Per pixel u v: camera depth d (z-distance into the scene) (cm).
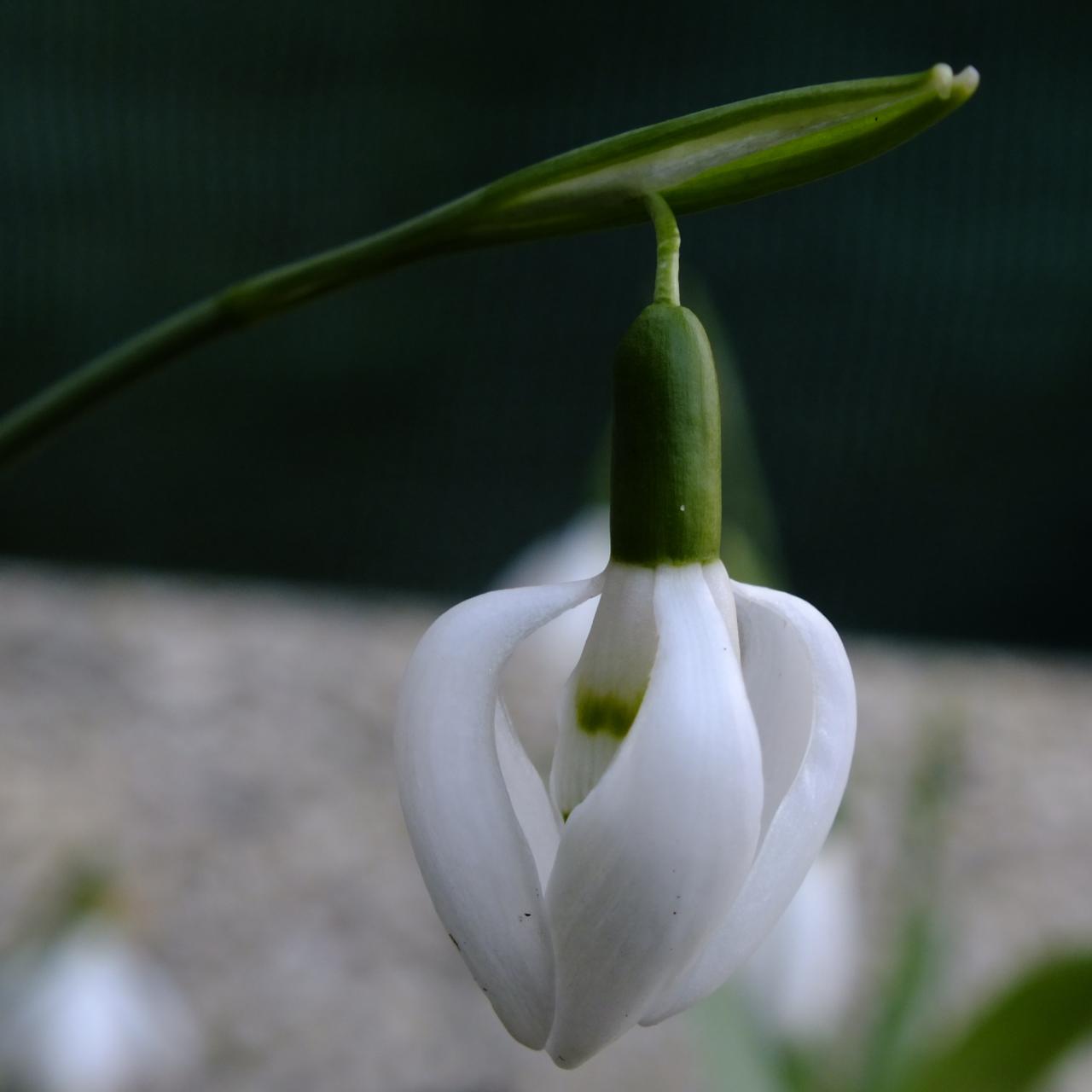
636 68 113
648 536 21
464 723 21
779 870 21
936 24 107
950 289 107
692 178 22
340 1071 51
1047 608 107
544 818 21
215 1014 53
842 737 21
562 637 45
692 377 21
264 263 114
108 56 110
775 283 109
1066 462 107
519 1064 52
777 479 109
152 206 112
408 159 116
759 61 111
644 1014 21
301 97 114
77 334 112
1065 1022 30
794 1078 33
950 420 108
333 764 70
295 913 59
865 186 108
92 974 42
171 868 61
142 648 80
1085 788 71
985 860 64
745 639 22
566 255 113
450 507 114
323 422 114
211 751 70
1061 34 105
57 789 66
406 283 113
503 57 115
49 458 113
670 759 21
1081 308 106
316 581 114
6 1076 41
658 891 21
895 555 109
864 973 47
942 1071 32
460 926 21
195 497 114
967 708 79
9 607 85
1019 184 106
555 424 114
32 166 110
